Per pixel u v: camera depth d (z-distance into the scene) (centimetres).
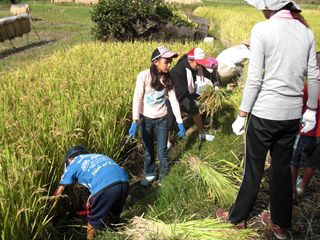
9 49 1802
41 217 367
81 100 551
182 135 527
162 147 521
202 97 683
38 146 419
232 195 473
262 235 415
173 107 518
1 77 763
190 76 622
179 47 1073
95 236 399
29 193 361
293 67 360
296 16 370
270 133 374
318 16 2584
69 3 4553
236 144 633
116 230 412
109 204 384
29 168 377
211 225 404
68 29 2556
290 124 372
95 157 403
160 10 1465
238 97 737
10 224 339
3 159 389
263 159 388
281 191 392
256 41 361
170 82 505
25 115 501
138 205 469
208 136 655
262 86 371
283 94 363
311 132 458
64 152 439
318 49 1252
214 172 503
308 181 482
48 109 516
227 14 2638
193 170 519
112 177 387
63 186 391
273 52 358
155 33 1456
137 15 1433
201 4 4275
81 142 473
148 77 498
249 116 383
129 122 614
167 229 394
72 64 828
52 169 427
